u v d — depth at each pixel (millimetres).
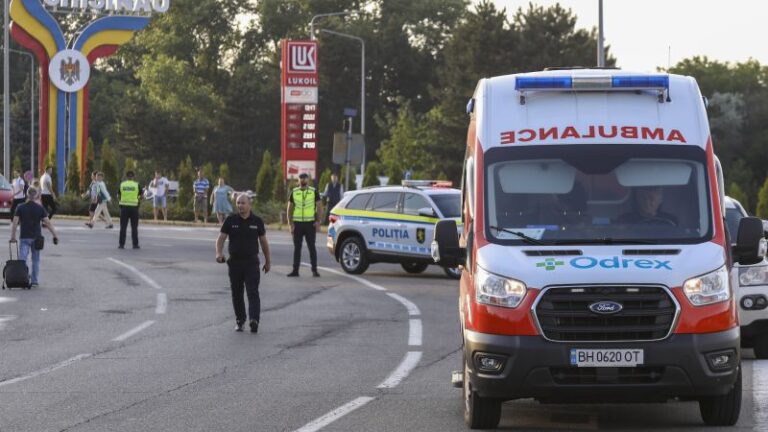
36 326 55406
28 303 65188
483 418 30953
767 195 187125
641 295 29453
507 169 32375
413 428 31391
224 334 52188
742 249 31922
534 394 29688
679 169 32188
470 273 31422
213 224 150625
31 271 77938
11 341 50312
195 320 57500
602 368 29359
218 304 64562
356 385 38531
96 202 135875
